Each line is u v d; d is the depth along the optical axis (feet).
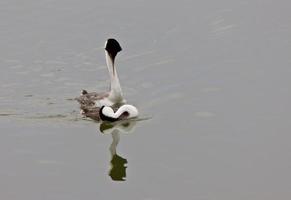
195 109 75.25
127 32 94.38
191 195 59.88
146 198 59.72
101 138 71.15
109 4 102.22
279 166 63.52
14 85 84.02
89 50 91.15
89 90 82.12
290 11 96.53
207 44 89.81
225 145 67.56
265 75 81.25
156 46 90.43
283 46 87.56
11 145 69.82
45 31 96.32
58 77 85.56
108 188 61.67
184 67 84.94
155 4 101.24
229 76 81.87
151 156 66.74
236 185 61.00
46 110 77.61
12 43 94.02
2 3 104.58
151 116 74.64
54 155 67.77
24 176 63.98
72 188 61.82
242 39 90.33
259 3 99.66
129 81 83.05
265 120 71.67
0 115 76.74
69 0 104.47
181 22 95.71
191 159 65.62
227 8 98.73
